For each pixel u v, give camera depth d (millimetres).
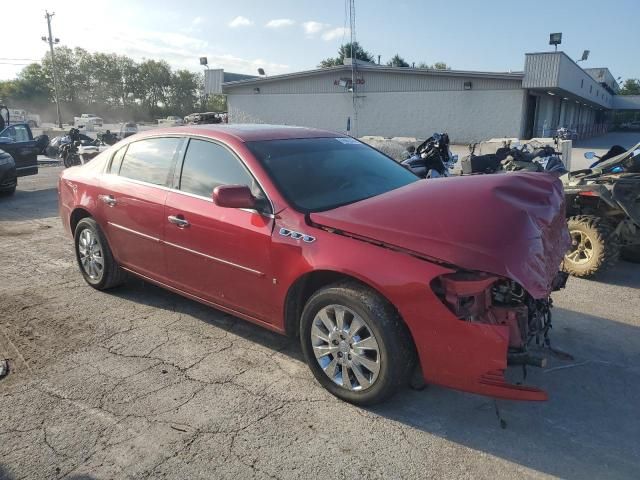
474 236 2906
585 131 53062
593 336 4281
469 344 2832
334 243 3221
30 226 8477
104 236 5016
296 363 3820
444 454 2852
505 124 30000
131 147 4852
